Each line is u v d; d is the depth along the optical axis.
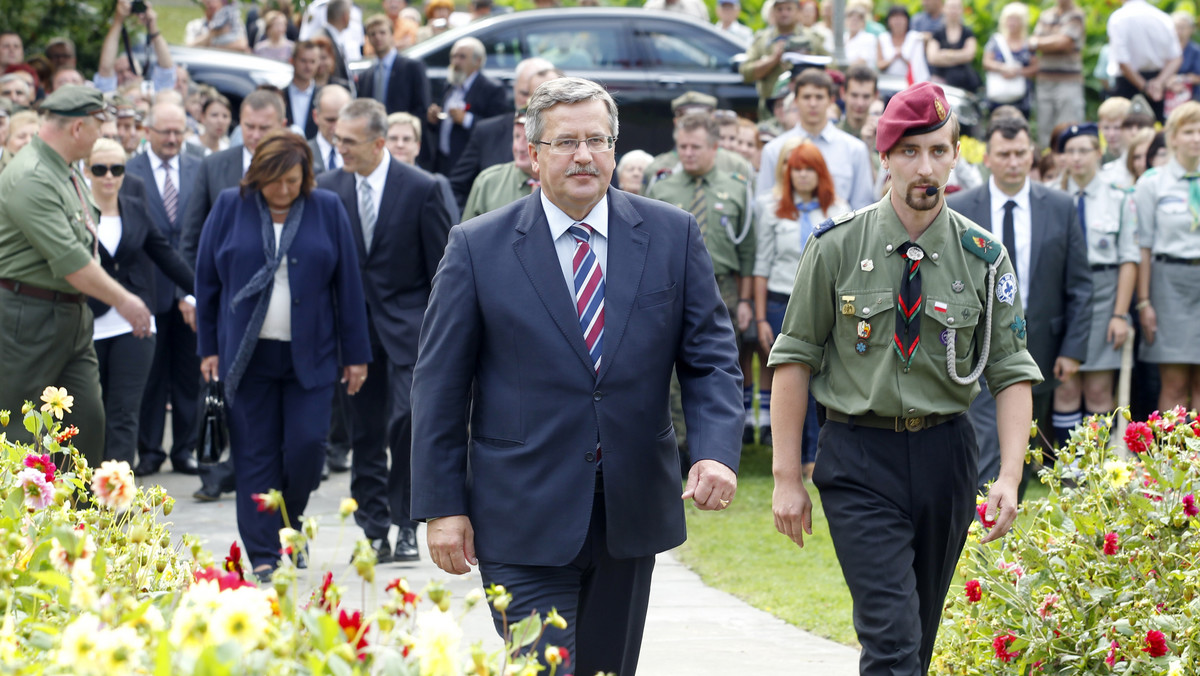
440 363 5.07
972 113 18.48
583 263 5.11
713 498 4.90
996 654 5.73
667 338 5.12
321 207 8.91
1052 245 9.75
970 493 5.61
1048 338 9.84
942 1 21.50
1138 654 5.35
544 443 4.99
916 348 5.46
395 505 9.69
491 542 5.01
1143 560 5.84
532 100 5.12
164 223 12.61
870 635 5.33
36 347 8.39
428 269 9.87
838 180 13.16
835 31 17.33
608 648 5.23
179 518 10.70
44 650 3.52
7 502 4.61
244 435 8.78
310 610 3.44
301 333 8.74
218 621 3.12
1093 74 23.12
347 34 21.00
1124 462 6.14
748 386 13.32
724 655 7.58
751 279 12.61
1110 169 13.91
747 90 19.20
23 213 8.22
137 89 16.16
